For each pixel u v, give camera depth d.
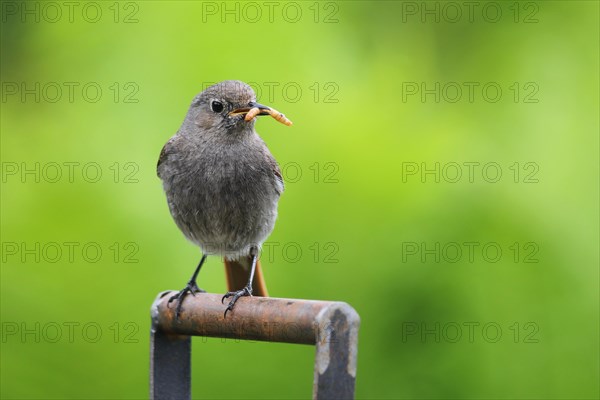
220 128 9.42
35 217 11.57
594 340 11.29
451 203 11.40
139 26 12.12
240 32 11.97
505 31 13.43
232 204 9.44
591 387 11.25
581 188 11.83
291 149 11.58
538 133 12.29
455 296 11.29
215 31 11.96
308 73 12.00
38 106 12.38
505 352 11.25
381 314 11.26
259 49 11.96
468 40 13.48
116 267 11.34
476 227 11.38
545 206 11.66
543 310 11.31
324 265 11.30
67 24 12.41
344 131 11.59
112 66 12.12
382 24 13.11
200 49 11.93
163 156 9.70
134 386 11.17
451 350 11.25
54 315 11.31
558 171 11.93
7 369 11.34
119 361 11.22
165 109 11.83
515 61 13.21
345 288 11.28
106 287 11.33
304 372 11.09
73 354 11.28
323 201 11.41
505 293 11.33
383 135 11.61
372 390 11.23
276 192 9.72
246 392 11.15
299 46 12.07
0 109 12.44
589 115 12.55
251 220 9.55
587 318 11.31
